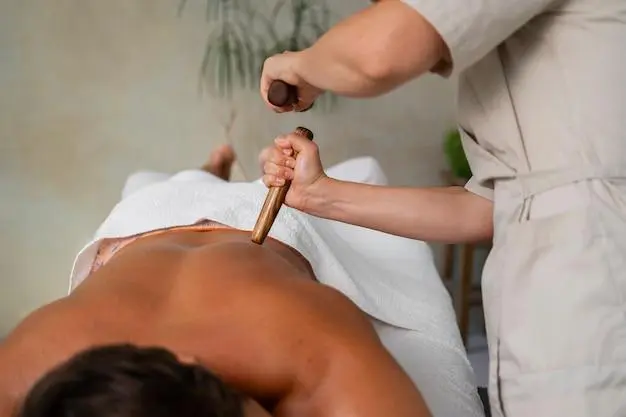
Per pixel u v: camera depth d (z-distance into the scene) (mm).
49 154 2572
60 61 2537
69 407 592
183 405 601
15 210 2564
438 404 1109
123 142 2639
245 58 2672
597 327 837
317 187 1107
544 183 884
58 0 2504
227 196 1455
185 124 2678
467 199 1110
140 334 920
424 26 797
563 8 881
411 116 2859
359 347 876
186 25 2623
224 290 975
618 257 841
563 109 879
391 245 1619
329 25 2727
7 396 868
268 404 887
